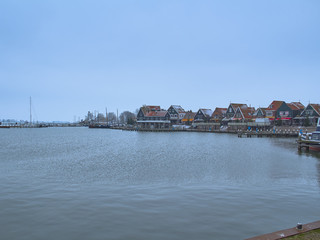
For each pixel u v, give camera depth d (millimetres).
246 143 63844
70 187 22078
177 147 55438
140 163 34219
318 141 44062
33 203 18031
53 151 49562
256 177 25266
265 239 10375
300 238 10422
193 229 13852
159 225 14359
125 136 100062
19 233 13711
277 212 16016
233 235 13148
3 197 19391
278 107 108750
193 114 142000
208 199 18484
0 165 33219
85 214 15984
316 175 26188
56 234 13539
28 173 28016
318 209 16516
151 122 142750
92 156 41812
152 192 20344
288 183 22891
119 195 19656
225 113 126188
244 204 17422
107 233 13562
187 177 25406
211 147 54688
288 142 66250
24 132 141250
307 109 97250
